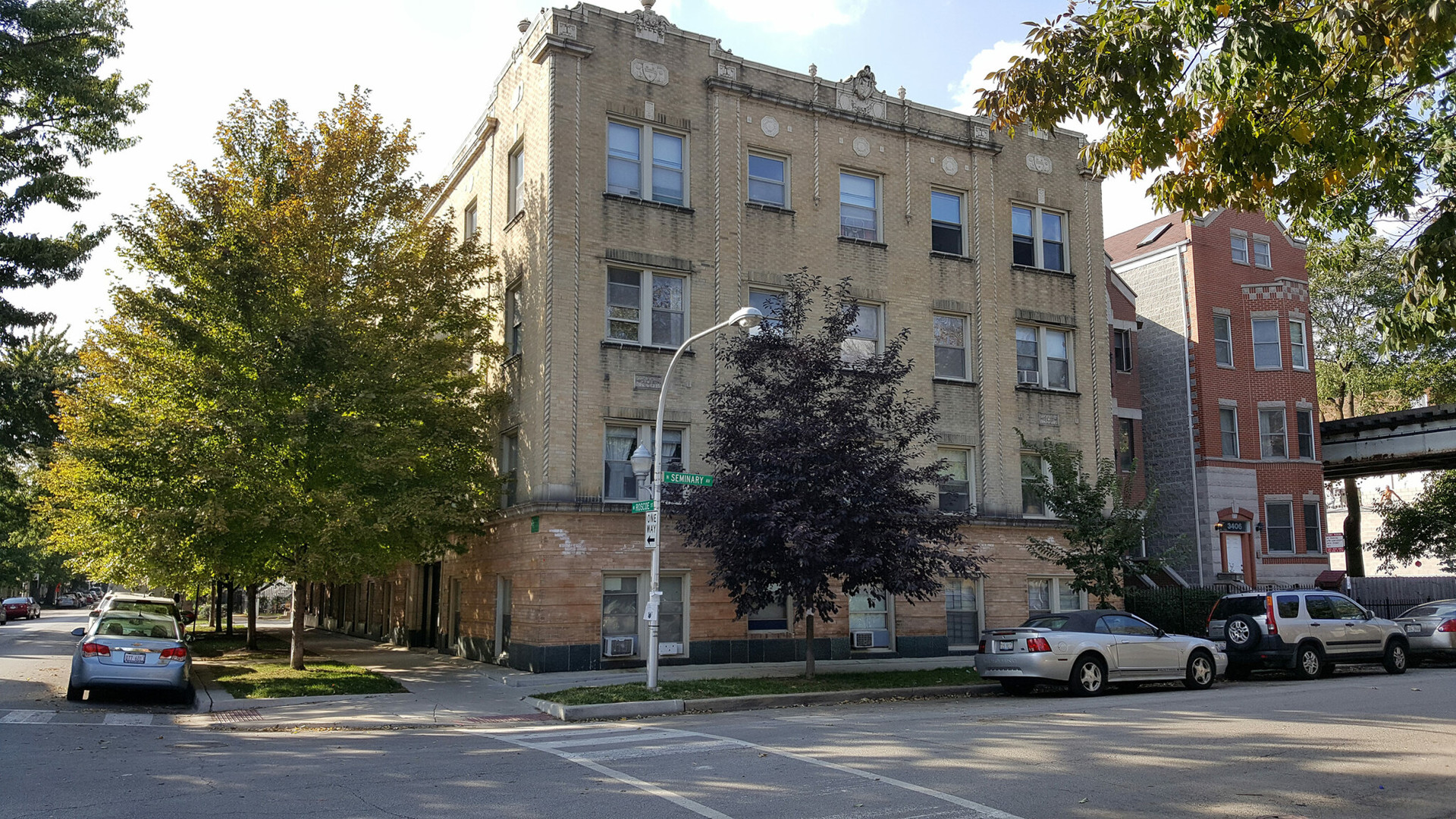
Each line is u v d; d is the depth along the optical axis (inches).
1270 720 506.3
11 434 1101.7
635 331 852.6
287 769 382.9
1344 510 2180.1
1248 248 1333.7
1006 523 984.3
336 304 775.7
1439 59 397.1
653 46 889.5
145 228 751.7
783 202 942.4
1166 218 1439.5
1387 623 842.2
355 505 703.7
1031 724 502.0
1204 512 1236.5
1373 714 530.0
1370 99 413.4
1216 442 1256.8
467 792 336.5
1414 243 402.3
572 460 803.4
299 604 799.7
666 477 673.6
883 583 713.6
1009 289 1037.8
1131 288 1360.7
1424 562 1979.6
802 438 683.4
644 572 824.3
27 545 2465.6
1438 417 1275.8
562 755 416.5
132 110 925.8
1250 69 356.8
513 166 947.3
